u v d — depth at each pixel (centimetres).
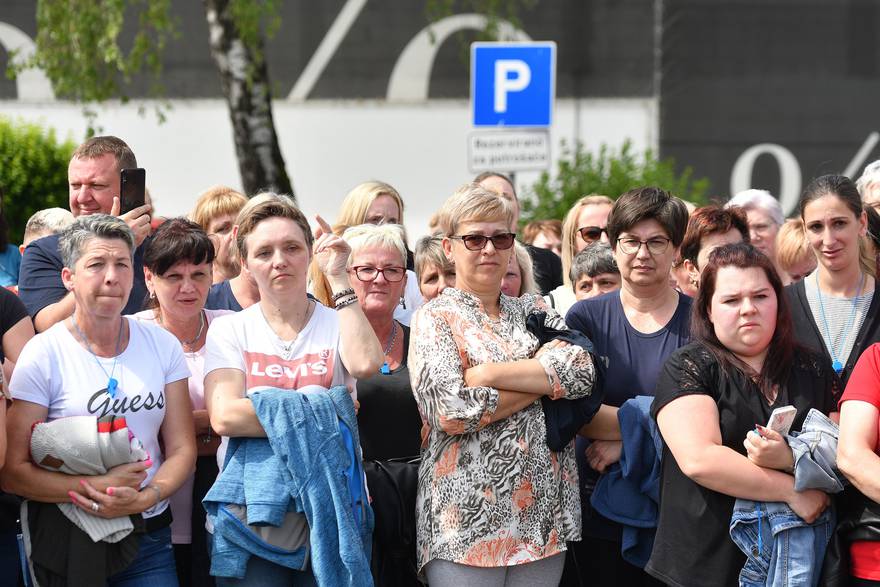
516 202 944
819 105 1900
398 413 623
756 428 529
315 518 530
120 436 528
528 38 1975
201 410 606
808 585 516
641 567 599
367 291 653
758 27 1908
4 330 588
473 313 577
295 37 1986
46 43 1441
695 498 536
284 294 567
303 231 577
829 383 557
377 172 2012
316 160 2009
